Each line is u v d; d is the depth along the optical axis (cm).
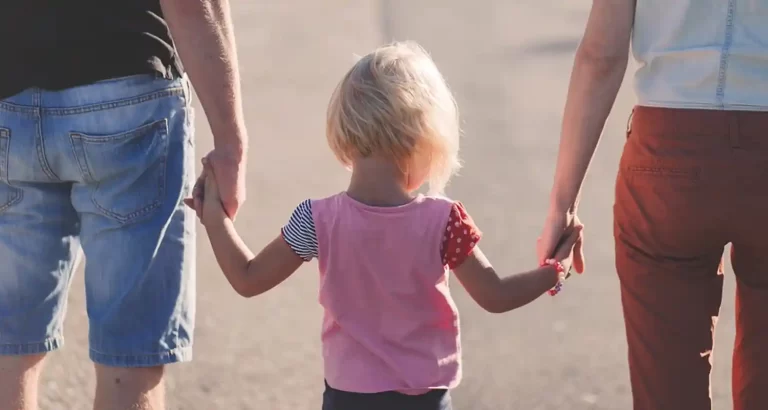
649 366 637
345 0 3675
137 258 624
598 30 625
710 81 595
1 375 641
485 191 1549
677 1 602
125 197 620
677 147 603
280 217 1434
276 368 985
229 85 608
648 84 614
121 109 611
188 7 594
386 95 572
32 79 604
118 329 624
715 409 916
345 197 586
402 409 580
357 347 582
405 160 580
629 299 642
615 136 1931
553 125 1962
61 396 924
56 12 599
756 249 616
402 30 3039
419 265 577
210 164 613
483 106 2111
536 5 3525
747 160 593
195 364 991
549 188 1570
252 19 3341
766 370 631
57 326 655
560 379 963
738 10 592
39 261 637
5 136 610
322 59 2652
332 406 590
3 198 627
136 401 627
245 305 1143
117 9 605
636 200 624
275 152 1791
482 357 1009
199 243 1353
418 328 583
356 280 581
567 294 1176
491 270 593
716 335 1075
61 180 628
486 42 2845
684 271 625
